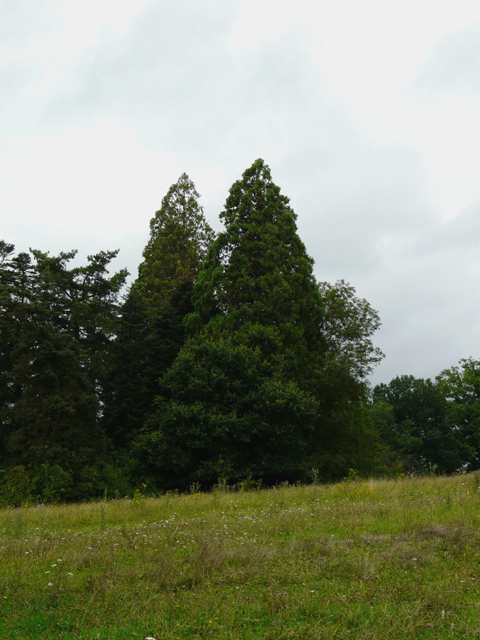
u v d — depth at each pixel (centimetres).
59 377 2577
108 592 554
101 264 3553
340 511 1048
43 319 2683
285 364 2784
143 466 2666
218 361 2661
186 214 4700
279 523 950
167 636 437
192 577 600
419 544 711
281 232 3222
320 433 3231
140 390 3072
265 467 2555
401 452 6062
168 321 3362
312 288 3256
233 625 466
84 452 2466
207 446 2497
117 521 1225
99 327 3503
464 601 504
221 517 1135
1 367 2889
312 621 464
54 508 1544
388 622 452
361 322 3484
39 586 596
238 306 3130
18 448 2434
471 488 1225
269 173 3428
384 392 7556
